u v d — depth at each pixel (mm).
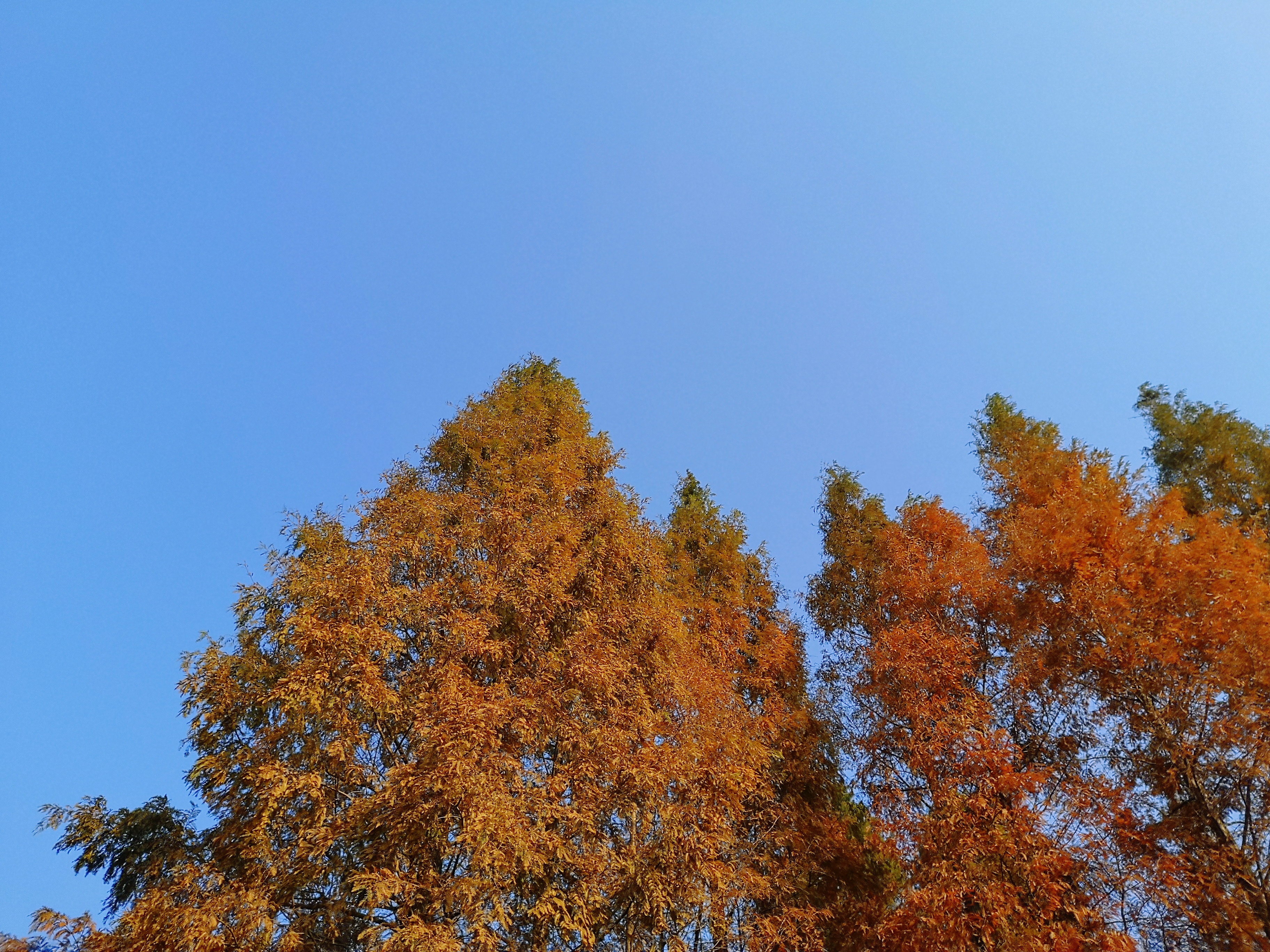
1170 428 16516
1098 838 12742
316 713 11594
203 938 9641
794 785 17484
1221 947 11180
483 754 11234
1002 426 19875
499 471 16641
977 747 13812
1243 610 12445
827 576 20719
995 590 16219
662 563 17797
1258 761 11922
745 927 13758
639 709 14273
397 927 10641
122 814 12031
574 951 12016
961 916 12344
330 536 14594
